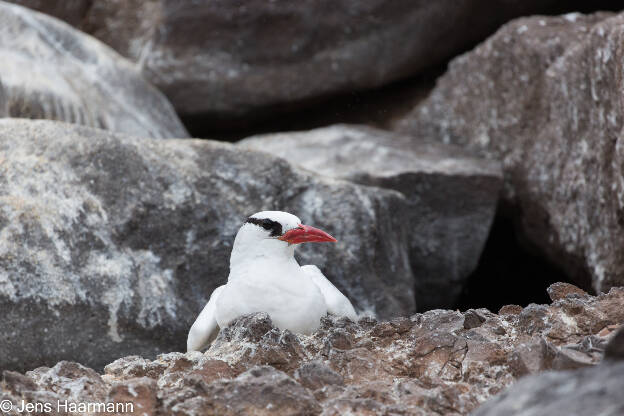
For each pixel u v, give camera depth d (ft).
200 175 40.65
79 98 54.75
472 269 53.06
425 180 51.67
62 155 38.93
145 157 40.22
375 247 42.55
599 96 43.60
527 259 57.16
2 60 53.93
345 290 41.57
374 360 24.59
